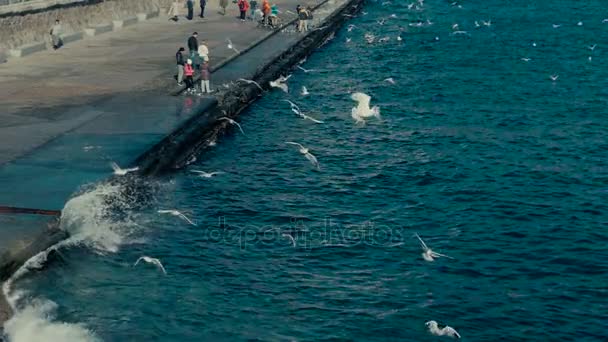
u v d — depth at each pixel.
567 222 23.86
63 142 26.22
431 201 25.48
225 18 59.75
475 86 43.25
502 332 17.55
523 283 19.91
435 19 73.31
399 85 43.25
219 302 18.31
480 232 22.98
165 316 17.53
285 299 18.66
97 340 16.42
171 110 30.89
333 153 30.28
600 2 85.75
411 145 31.66
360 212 24.42
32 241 18.66
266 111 36.31
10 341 15.93
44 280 18.30
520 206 25.11
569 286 19.77
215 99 33.16
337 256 21.11
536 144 32.12
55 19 45.19
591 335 17.56
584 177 28.11
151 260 19.25
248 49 46.44
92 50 43.53
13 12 40.38
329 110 37.03
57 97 32.38
